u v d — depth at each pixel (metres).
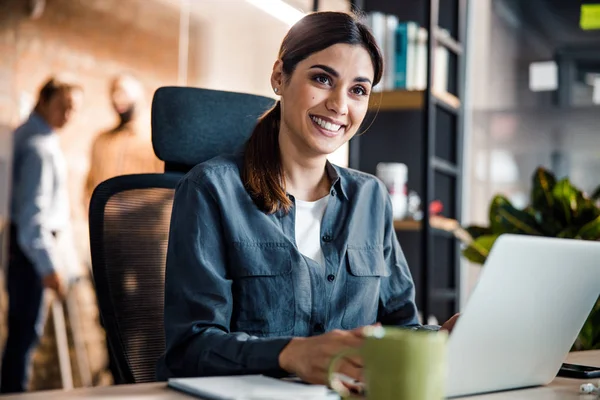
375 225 1.56
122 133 4.09
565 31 3.38
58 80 3.83
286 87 1.45
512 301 0.95
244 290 1.36
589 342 2.12
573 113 3.37
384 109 3.03
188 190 1.38
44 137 3.73
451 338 0.91
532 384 1.08
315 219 1.48
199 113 1.62
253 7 4.29
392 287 1.61
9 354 3.56
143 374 1.48
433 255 3.24
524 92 3.44
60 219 3.78
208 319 1.25
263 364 1.05
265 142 1.46
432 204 3.05
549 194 2.45
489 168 3.48
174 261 1.33
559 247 0.97
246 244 1.37
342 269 1.47
